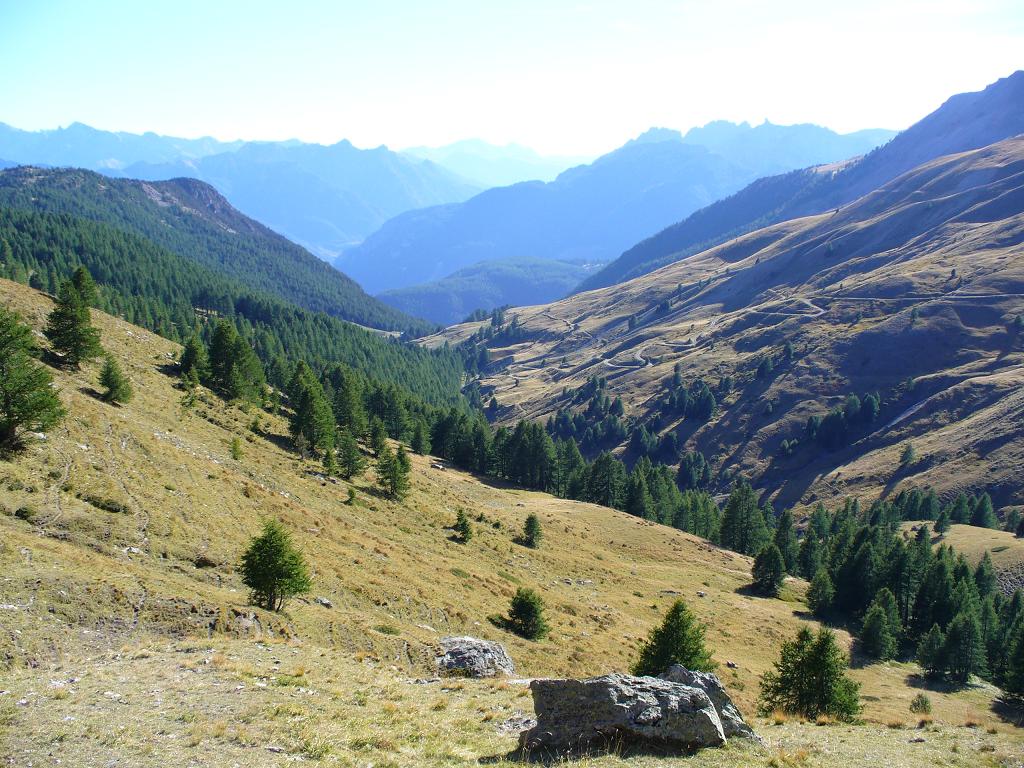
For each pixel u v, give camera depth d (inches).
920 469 7239.2
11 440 1565.0
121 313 6638.8
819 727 941.2
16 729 620.4
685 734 704.4
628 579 3457.2
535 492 5654.5
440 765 661.3
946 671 2898.6
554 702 744.3
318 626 1373.0
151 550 1481.3
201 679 857.5
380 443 4576.8
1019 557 4530.0
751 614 3304.6
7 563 1089.4
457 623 1844.2
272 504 2265.0
